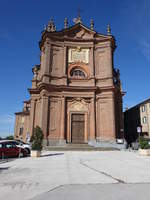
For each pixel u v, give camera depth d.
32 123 32.25
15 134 46.34
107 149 27.42
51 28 35.59
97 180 8.05
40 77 34.41
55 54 33.50
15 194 6.15
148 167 11.58
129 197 5.73
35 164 13.32
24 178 8.58
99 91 32.12
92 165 12.55
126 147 29.00
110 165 12.50
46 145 28.73
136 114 41.28
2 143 19.62
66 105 31.58
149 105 36.53
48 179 8.34
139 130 24.20
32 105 33.00
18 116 47.34
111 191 6.38
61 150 26.39
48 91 31.12
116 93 34.12
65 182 7.74
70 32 34.94
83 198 5.68
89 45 34.44
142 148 19.62
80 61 34.00
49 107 30.77
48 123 30.05
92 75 32.91
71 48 34.28
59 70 33.00
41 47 36.12
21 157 19.58
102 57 34.03
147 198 5.62
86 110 31.64
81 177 8.69
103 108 31.42
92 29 35.31
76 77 33.22
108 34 34.78
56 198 5.70
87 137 30.69
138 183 7.49
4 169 11.17
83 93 31.86
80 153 22.58
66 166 12.17
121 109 34.81
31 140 19.86
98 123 30.88
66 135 30.44
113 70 34.66
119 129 33.78
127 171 10.17
